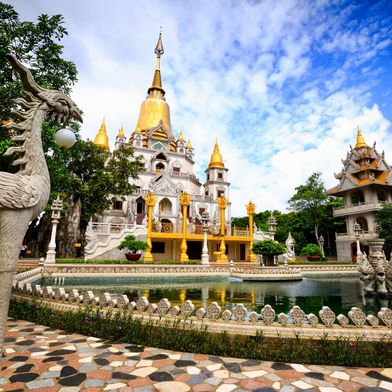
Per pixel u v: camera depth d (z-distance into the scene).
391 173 37.62
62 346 5.71
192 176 51.00
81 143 26.39
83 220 31.73
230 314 6.19
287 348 5.21
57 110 4.73
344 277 25.48
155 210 41.69
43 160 4.39
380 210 32.88
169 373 4.50
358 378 4.38
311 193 43.22
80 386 4.04
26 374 4.41
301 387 4.07
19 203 3.86
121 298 7.30
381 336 5.47
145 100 58.94
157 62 64.56
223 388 4.03
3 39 13.02
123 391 3.91
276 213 61.25
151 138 53.06
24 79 4.26
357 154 40.75
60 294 8.34
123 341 5.98
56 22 14.68
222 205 31.92
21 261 22.64
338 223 44.47
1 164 10.90
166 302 6.79
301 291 15.80
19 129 4.23
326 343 5.26
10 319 7.95
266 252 24.47
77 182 26.86
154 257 32.22
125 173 30.81
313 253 33.19
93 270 18.95
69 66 15.66
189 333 5.74
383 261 12.45
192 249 34.47
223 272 22.08
